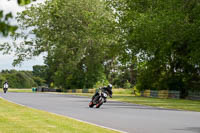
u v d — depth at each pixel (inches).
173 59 5255.9
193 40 4303.6
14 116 1562.5
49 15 7495.1
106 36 5930.1
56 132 1056.2
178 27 4104.3
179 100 4173.2
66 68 7480.3
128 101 3693.4
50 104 2871.6
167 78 5265.8
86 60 7667.3
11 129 1101.1
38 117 1545.3
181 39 4234.7
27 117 1534.2
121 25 5462.6
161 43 4426.7
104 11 7381.9
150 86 5620.1
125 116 1871.3
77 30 7519.7
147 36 4350.4
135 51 5315.0
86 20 7362.2
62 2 7529.5
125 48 5452.8
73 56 7465.6
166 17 4128.9
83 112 2102.6
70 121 1421.0
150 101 3782.0
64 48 7253.9
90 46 7495.1
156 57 5236.2
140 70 5836.6
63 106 2640.3
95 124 1398.9
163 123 1540.4
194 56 4281.5
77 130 1117.7
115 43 6161.4
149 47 4712.1
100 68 7839.6
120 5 5836.6
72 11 7421.3
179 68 5280.5
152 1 4911.4
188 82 4977.9
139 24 4416.8
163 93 5068.9
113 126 1384.1
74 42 7529.5
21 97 4190.5
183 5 4370.1
